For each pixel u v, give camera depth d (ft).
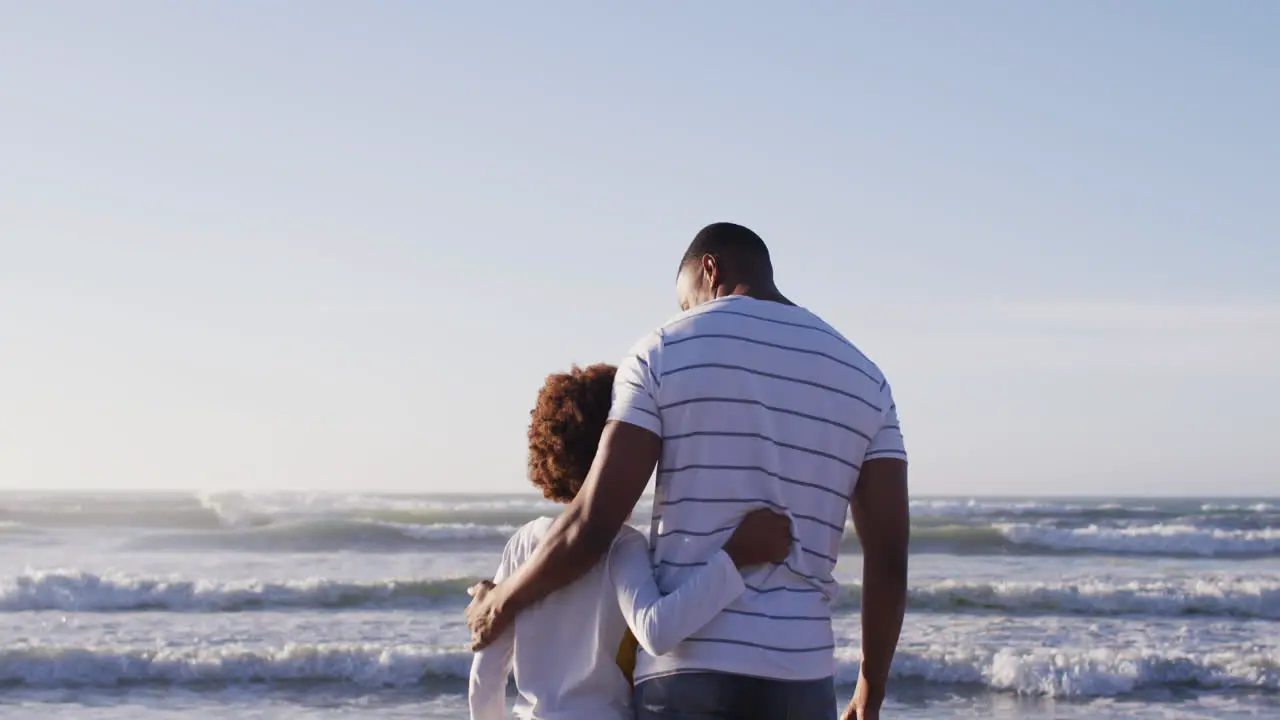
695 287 8.96
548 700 8.43
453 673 34.73
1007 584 49.55
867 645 8.48
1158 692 33.65
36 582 47.03
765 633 7.56
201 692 32.71
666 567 7.82
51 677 33.76
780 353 8.00
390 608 46.62
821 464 7.98
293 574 59.11
